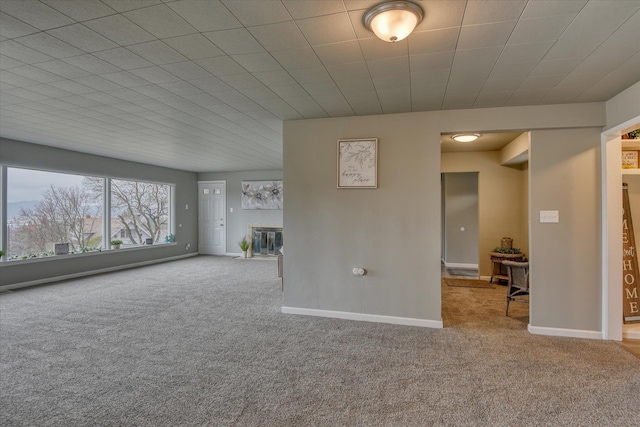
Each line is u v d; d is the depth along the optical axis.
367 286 3.66
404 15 1.69
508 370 2.50
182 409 2.00
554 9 1.69
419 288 3.51
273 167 8.16
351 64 2.37
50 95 3.04
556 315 3.24
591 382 2.32
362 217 3.68
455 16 1.76
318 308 3.81
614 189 3.08
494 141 4.94
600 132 3.15
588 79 2.60
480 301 4.45
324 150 3.78
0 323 3.51
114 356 2.72
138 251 7.31
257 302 4.36
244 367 2.54
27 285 5.25
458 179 7.35
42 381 2.32
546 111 3.21
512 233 5.67
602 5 1.65
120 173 6.83
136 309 4.03
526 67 2.39
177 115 3.67
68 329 3.33
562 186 3.22
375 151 3.61
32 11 1.72
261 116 3.72
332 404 2.06
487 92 2.91
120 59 2.31
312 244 3.83
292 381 2.33
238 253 8.83
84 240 6.28
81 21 1.82
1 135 4.67
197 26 1.88
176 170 8.44
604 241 3.11
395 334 3.24
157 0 1.62
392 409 2.01
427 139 3.50
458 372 2.46
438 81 2.67
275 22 1.83
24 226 5.35
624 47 2.09
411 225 3.54
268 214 8.61
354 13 1.75
